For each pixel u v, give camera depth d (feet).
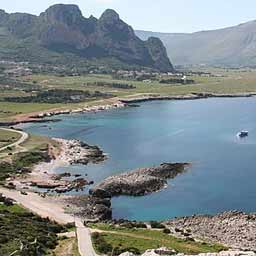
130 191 516.73
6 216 389.80
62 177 574.56
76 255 303.89
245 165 618.85
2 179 551.59
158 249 274.77
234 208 461.78
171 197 501.15
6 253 285.02
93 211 447.01
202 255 250.37
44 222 394.32
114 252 309.42
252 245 364.99
